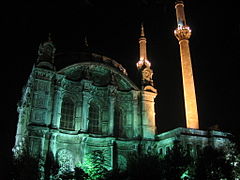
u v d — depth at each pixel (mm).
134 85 60906
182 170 36125
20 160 40500
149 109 60031
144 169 36031
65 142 51281
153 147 56688
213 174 35656
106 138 54062
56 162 45750
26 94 59656
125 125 58906
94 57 61156
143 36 71000
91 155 47469
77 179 39156
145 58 67625
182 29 67500
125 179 37031
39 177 41188
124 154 55938
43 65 52062
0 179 39594
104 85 58875
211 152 37219
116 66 64125
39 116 48781
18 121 64812
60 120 52969
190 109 60031
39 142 47188
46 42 54125
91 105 57281
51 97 51875
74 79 56312
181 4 71438
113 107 57000
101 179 39125
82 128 52438
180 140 52219
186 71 63656
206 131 55375
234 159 42344
